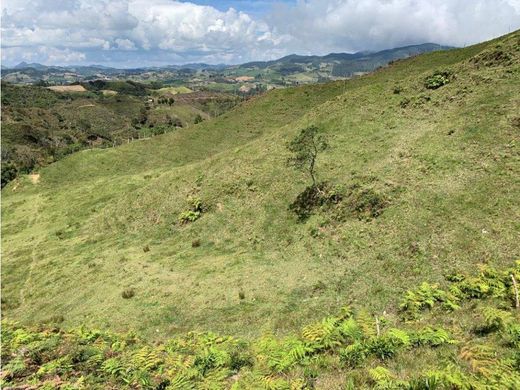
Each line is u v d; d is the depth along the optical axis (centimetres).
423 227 2702
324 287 2527
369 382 1014
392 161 3756
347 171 3978
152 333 2412
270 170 4672
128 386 1240
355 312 2059
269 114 9100
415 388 906
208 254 3688
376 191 3344
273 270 2992
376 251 2728
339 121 5200
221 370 1298
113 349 1664
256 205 4194
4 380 1307
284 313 2311
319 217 3538
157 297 2936
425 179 3209
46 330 2172
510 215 2428
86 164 8681
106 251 4372
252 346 1587
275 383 1062
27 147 16062
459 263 2222
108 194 6512
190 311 2620
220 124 9369
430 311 1764
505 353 1093
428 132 3969
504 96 3850
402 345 1237
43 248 4953
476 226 2469
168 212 4838
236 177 4828
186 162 7975
